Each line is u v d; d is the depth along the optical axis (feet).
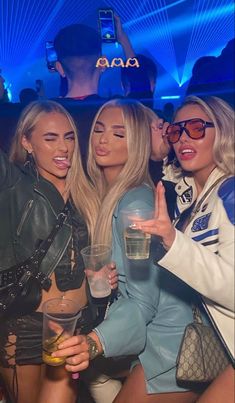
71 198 7.79
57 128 7.54
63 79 15.70
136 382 7.33
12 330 7.35
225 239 5.77
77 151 7.76
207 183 6.72
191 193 7.34
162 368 7.04
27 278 7.22
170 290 7.16
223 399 6.38
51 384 7.45
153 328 7.18
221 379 6.45
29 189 7.45
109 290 7.08
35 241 7.35
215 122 6.59
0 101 12.16
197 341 6.73
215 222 6.07
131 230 6.26
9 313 7.27
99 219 7.36
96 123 7.70
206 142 6.68
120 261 7.22
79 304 7.56
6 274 7.31
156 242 6.68
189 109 6.84
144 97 14.30
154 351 7.09
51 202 7.45
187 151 6.81
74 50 14.62
